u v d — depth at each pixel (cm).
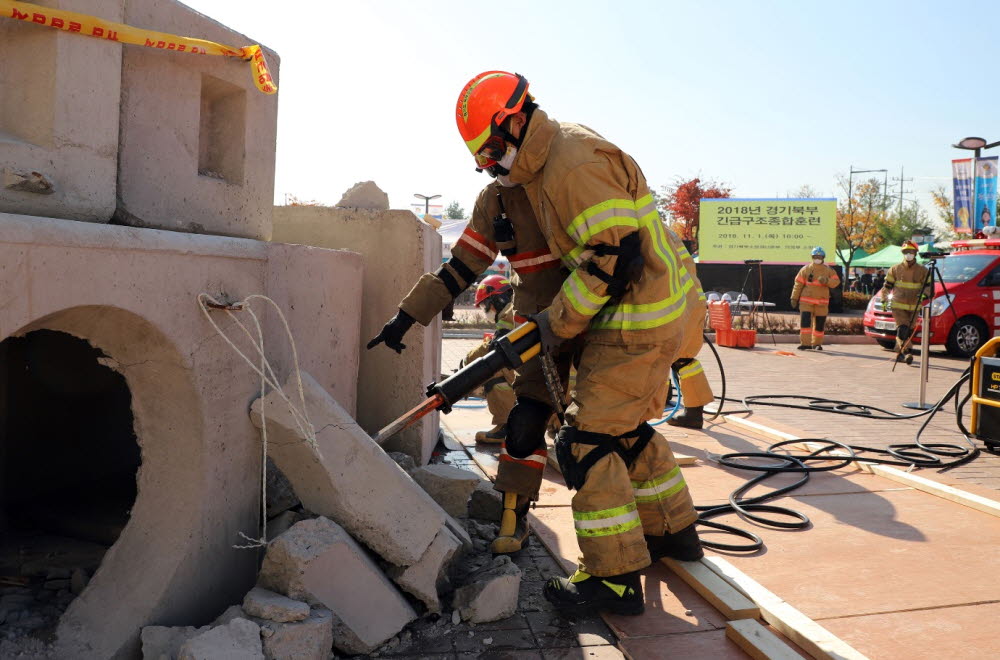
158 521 249
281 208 485
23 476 363
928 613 292
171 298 235
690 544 327
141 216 248
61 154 214
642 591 294
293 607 231
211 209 280
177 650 219
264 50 305
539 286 337
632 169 277
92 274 208
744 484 471
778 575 330
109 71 228
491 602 282
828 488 474
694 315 511
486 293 579
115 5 229
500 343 290
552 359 311
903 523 403
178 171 263
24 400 360
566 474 286
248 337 278
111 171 230
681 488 326
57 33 211
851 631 277
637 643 268
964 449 583
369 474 273
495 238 334
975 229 1850
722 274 2636
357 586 254
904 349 1304
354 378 417
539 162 279
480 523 386
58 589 281
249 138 299
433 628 276
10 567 301
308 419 268
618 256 264
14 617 254
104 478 407
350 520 263
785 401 868
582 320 274
